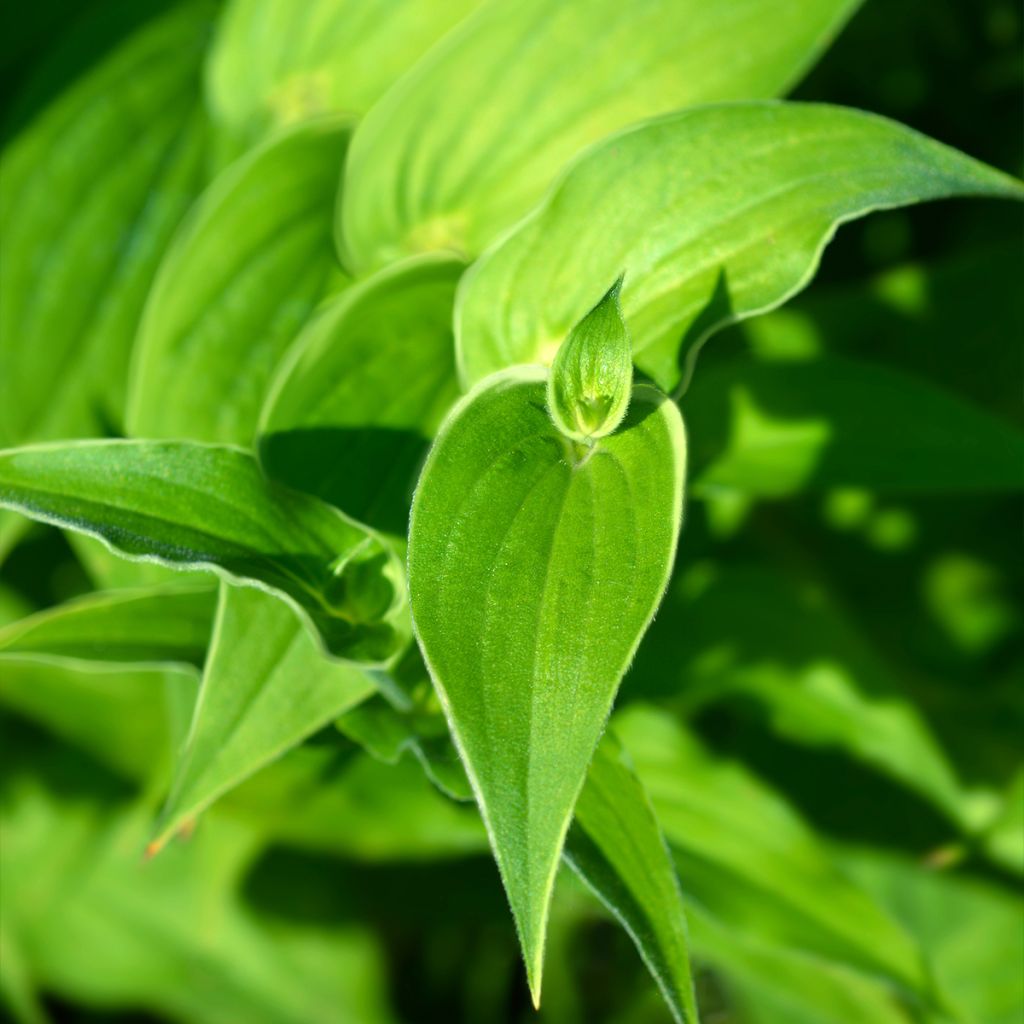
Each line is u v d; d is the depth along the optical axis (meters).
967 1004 0.85
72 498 0.65
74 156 0.81
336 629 0.67
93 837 0.96
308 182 0.76
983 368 0.95
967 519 0.98
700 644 0.81
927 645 0.96
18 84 0.87
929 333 0.95
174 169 0.81
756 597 0.82
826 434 0.78
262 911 0.96
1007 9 1.05
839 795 0.84
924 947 0.86
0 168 0.81
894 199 0.67
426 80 0.75
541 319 0.68
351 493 0.72
